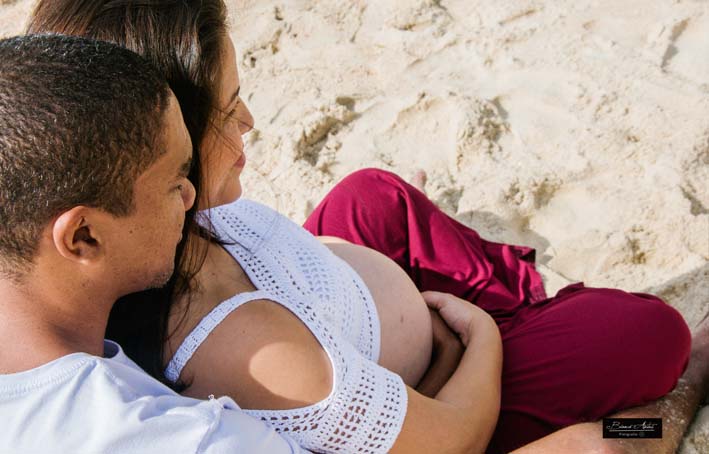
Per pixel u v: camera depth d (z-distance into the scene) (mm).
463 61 2852
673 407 1646
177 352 1144
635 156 2381
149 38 1130
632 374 1531
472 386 1437
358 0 3223
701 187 2268
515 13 2971
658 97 2523
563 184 2369
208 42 1147
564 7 2949
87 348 1029
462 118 2564
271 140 2713
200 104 1156
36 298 965
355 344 1423
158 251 1031
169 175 993
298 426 1170
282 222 1477
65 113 866
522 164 2443
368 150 2617
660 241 2172
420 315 1630
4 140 862
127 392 965
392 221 1927
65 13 1167
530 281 1934
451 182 2455
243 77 2994
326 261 1410
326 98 2809
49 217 903
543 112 2586
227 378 1144
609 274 2152
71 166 878
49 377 936
